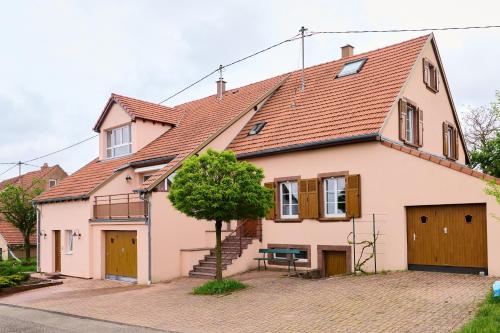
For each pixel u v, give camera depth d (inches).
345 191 701.9
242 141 855.7
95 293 706.2
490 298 436.5
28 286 799.7
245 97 984.3
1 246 1469.0
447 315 409.7
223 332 426.6
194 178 605.0
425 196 621.6
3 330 477.7
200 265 788.6
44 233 1034.7
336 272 713.6
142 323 481.1
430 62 837.2
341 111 753.6
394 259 647.1
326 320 433.7
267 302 526.6
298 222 752.3
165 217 780.6
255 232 812.6
